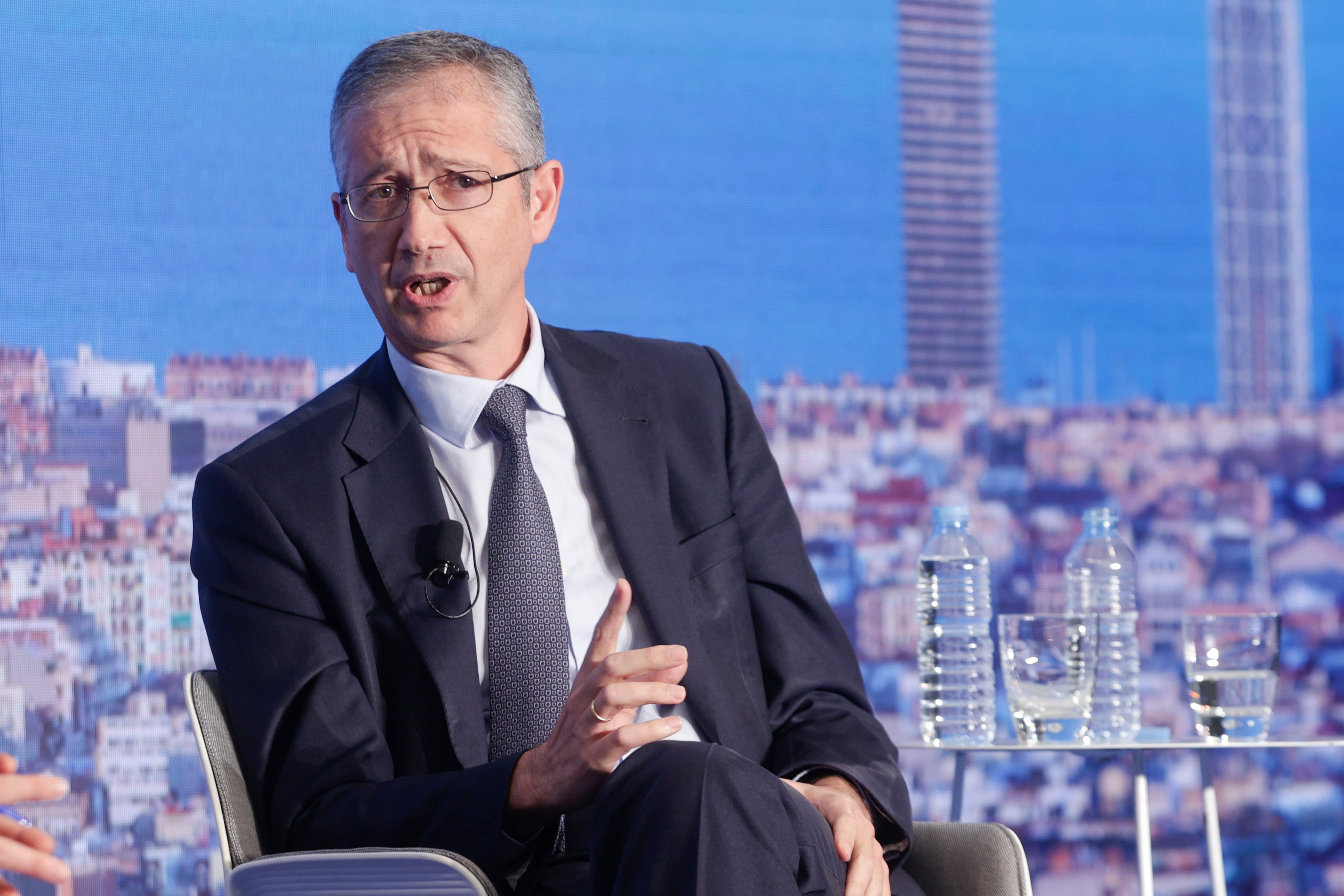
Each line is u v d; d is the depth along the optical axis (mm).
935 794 11633
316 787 5516
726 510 6625
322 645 5750
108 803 10383
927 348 11906
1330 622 12188
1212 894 7773
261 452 6066
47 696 10297
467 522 6105
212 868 10547
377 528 5945
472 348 6215
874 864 5090
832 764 5836
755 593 6590
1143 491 12102
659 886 4336
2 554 10258
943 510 8492
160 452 10586
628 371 6770
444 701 5742
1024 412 12000
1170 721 11867
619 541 6199
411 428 6141
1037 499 11953
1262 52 12484
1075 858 11695
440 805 5227
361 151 6027
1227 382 12258
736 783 4492
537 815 5148
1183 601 11977
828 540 11617
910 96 12031
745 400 7039
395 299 6035
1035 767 11711
